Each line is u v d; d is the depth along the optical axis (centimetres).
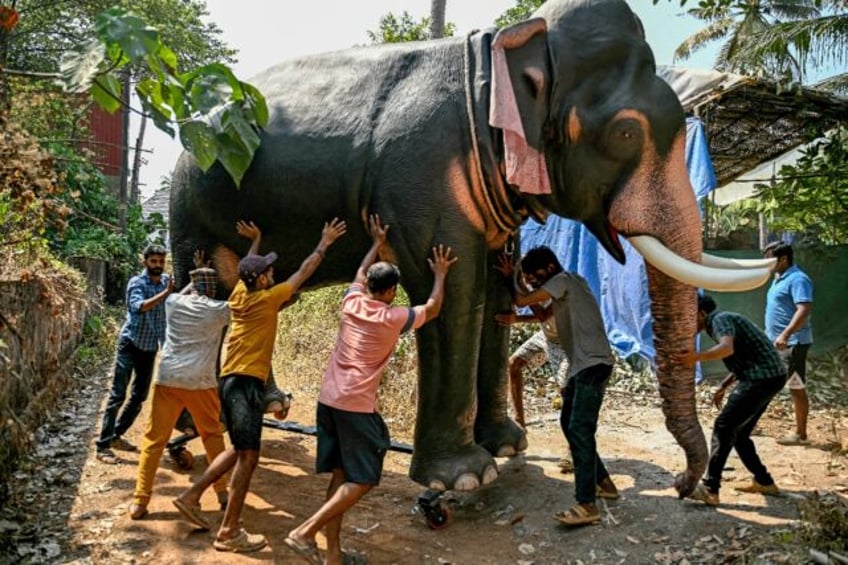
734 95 770
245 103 373
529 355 535
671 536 378
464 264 397
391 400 625
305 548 330
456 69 408
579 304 401
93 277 1255
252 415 374
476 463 402
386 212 400
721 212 1395
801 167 917
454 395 404
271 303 383
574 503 424
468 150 395
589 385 391
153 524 400
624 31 406
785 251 581
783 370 409
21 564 348
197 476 480
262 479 480
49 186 388
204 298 423
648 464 495
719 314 421
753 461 430
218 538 370
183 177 484
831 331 926
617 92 393
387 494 453
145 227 1862
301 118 435
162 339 540
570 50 399
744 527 382
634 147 390
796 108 826
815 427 607
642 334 753
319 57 464
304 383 749
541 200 418
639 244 393
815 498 373
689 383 403
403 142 399
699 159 711
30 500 430
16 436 471
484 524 407
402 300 834
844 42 968
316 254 404
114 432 519
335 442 353
